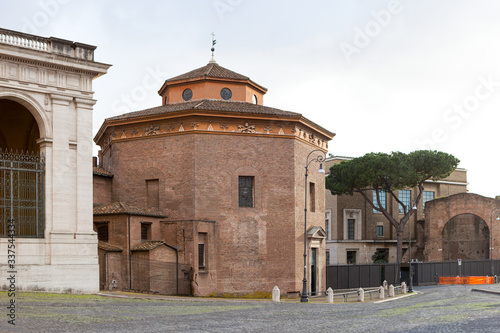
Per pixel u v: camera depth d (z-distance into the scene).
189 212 40.56
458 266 72.62
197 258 39.44
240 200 41.97
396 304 33.97
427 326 19.75
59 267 29.73
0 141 35.56
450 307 28.70
